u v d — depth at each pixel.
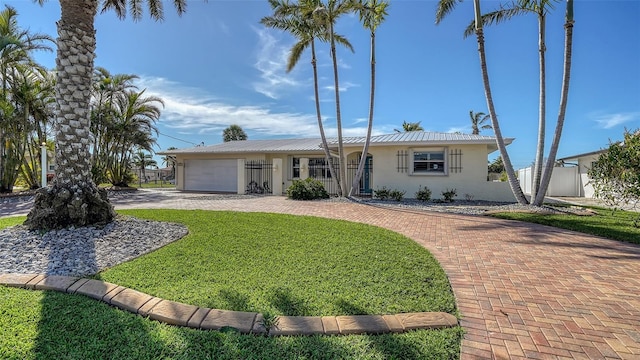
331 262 4.86
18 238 5.74
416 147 15.62
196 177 23.67
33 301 3.31
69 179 6.50
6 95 17.16
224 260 4.92
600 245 6.12
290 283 3.94
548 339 2.78
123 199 16.25
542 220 8.71
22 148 18.33
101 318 2.96
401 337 2.74
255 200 15.32
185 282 3.95
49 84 18.45
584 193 19.27
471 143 14.34
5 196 16.28
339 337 2.73
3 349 2.45
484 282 4.16
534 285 4.06
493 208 11.55
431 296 3.62
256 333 2.77
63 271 4.45
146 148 25.19
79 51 6.54
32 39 16.86
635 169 7.84
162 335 2.71
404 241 6.30
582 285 4.05
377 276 4.25
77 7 6.52
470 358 2.50
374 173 16.23
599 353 2.57
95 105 22.38
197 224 7.95
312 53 15.52
